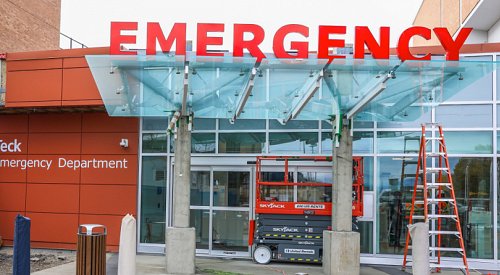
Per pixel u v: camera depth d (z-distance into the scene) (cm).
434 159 1192
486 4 1545
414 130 1206
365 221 1208
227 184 1289
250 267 1120
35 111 1362
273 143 1268
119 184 1326
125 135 1333
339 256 1003
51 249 1347
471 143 1177
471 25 1742
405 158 1206
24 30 2183
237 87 965
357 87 927
